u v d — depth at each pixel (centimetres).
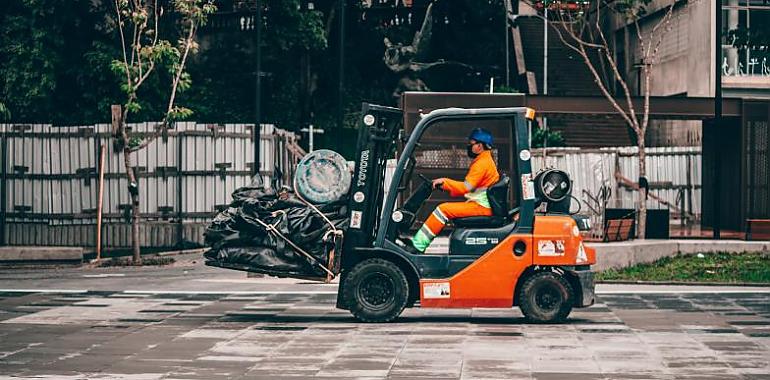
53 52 3875
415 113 3191
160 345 1456
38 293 2186
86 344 1466
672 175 3550
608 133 4766
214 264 1716
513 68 5562
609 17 5353
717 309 1894
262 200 1741
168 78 3931
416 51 5609
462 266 1653
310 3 5031
